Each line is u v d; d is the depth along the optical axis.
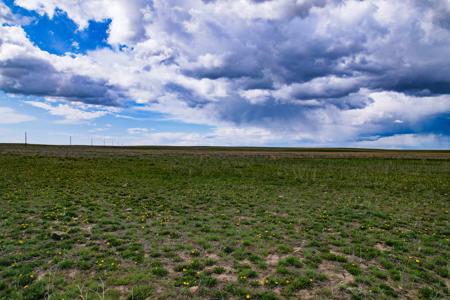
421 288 6.96
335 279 7.44
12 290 6.57
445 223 13.53
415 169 37.84
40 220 12.84
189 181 26.95
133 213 14.77
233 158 49.88
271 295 6.44
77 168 32.22
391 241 10.54
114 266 7.97
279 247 9.90
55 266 7.98
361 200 19.17
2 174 25.91
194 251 9.17
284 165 41.06
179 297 6.37
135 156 47.25
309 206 17.22
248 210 16.03
